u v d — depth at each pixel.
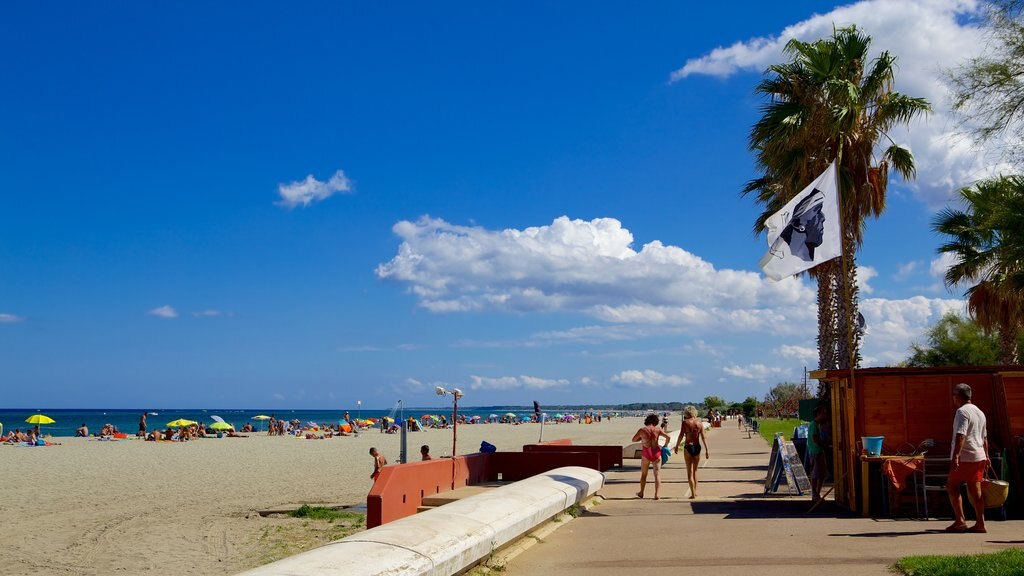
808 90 20.34
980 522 9.35
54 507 19.44
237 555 13.09
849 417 11.79
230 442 54.91
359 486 24.31
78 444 51.06
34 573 11.82
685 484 17.08
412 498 13.62
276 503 19.95
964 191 17.20
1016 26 13.86
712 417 59.44
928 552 8.20
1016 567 6.68
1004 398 11.38
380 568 5.99
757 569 7.71
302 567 5.66
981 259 25.23
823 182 12.69
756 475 19.33
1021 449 11.15
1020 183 14.57
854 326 20.02
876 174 20.58
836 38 20.23
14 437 53.44
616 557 8.65
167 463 34.28
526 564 8.48
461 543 7.34
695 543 9.29
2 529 16.00
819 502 12.14
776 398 92.81
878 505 11.42
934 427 11.87
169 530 15.70
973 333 46.12
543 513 10.03
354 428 71.69
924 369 11.95
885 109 20.05
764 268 13.42
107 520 17.17
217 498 21.14
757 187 26.17
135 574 11.71
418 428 76.19
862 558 8.03
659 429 14.51
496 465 18.47
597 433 72.19
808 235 12.80
